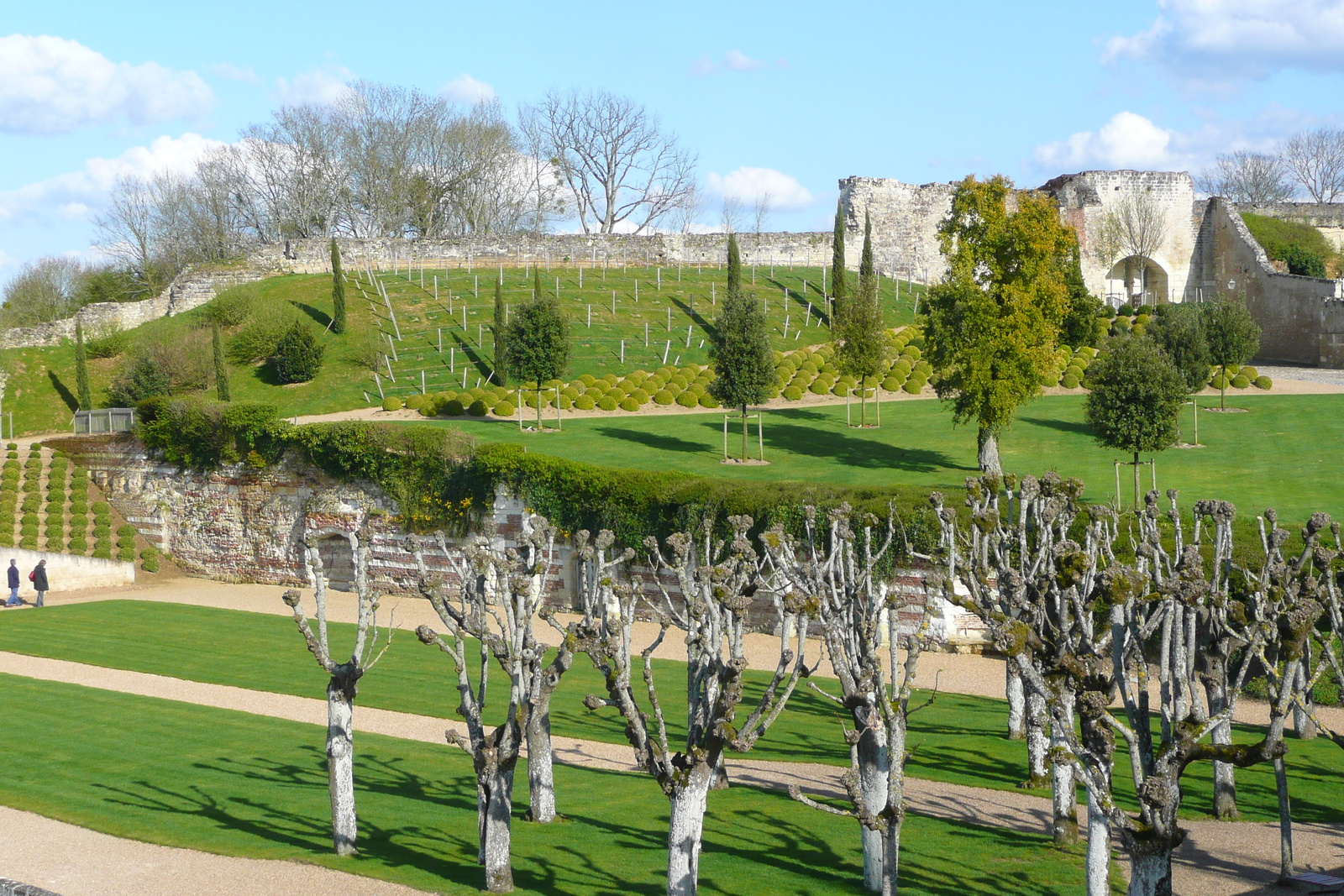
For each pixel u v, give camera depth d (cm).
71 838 1447
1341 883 1222
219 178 9112
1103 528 1527
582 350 5888
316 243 7275
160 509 4197
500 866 1266
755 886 1277
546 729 1561
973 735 1994
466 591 1388
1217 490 3347
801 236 7781
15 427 5488
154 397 4231
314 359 5684
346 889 1266
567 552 3241
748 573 1320
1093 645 1052
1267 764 1817
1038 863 1329
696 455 4075
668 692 2361
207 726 2078
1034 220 3669
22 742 1939
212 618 3259
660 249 7688
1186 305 5875
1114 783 1686
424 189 9112
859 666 1259
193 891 1257
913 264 7900
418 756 1900
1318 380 5506
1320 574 1475
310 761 1870
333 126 9050
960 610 2661
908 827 1478
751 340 3997
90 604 3538
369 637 2939
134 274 8775
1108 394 3241
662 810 1617
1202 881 1256
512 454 3353
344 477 3753
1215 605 1372
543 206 9856
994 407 3650
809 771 1814
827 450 4162
